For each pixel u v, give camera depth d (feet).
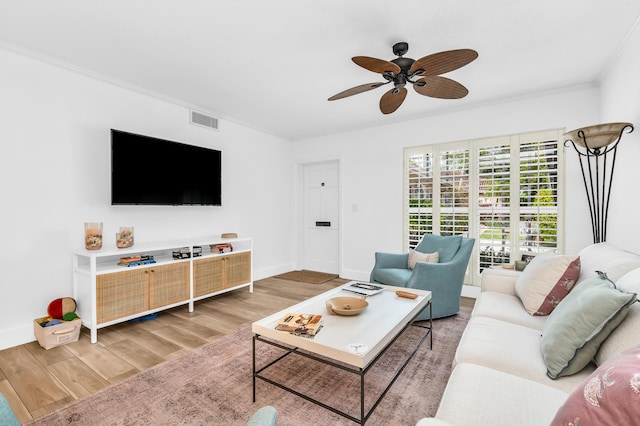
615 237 8.46
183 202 11.30
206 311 10.57
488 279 8.16
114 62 8.63
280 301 11.73
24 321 8.09
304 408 5.41
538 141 10.99
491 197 11.86
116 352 7.50
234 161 14.12
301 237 17.79
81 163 9.16
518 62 8.57
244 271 12.67
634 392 1.79
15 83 7.95
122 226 10.14
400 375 6.41
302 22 6.77
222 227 13.60
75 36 7.32
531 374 4.05
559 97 10.57
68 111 8.90
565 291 5.90
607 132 7.06
